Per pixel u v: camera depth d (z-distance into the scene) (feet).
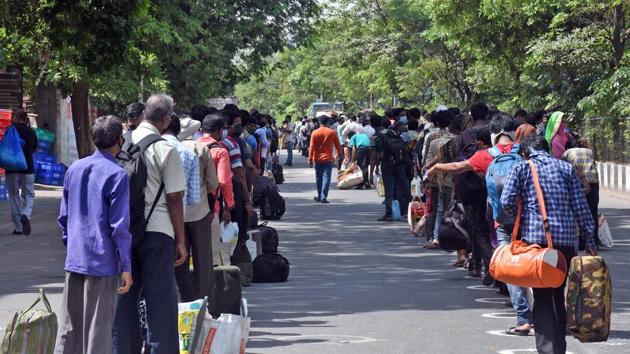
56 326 35.40
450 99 235.61
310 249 80.74
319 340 44.78
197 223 45.50
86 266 34.63
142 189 36.65
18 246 81.92
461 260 69.15
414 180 90.17
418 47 230.68
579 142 76.33
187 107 159.53
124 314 36.65
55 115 165.48
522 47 145.18
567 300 38.22
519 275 37.91
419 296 57.26
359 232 93.20
